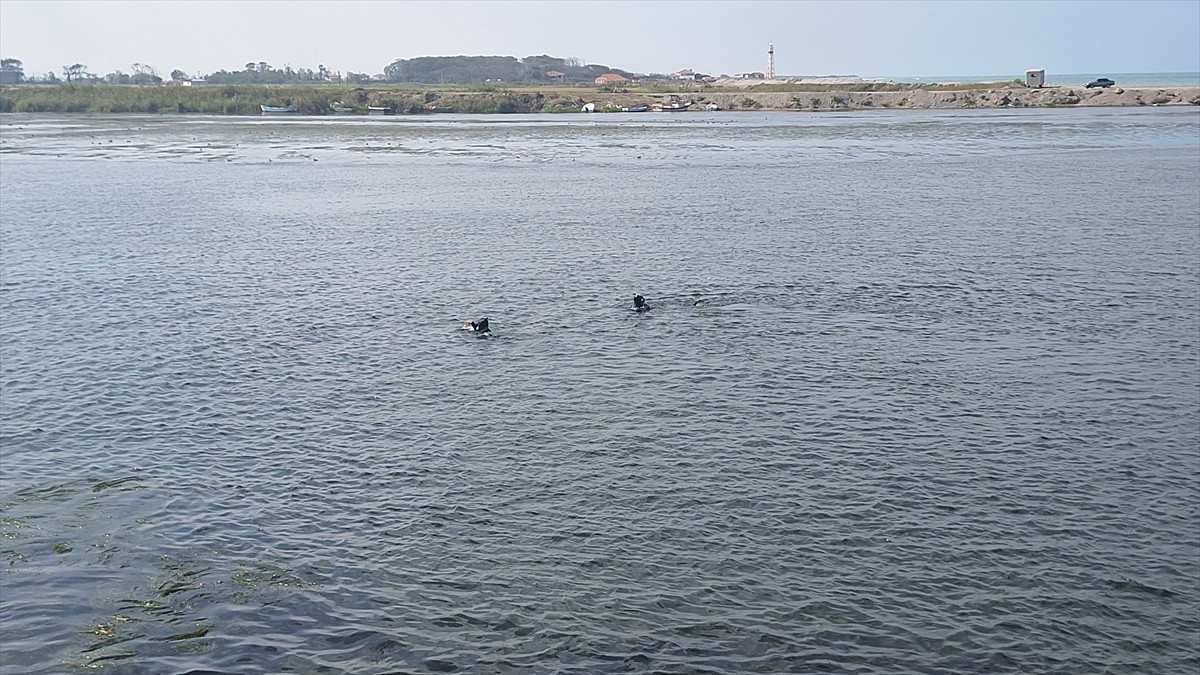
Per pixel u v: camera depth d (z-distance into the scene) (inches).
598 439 893.2
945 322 1227.2
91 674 573.3
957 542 714.8
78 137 4626.0
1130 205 2089.1
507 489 800.3
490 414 957.2
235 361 1132.5
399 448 884.0
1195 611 641.0
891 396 984.9
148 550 709.3
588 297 1371.8
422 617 628.7
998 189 2386.8
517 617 628.4
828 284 1416.1
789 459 845.8
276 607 639.1
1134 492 789.2
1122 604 647.1
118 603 643.5
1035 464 836.6
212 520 755.4
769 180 2672.2
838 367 1067.9
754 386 1015.6
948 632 616.4
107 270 1608.0
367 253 1721.2
